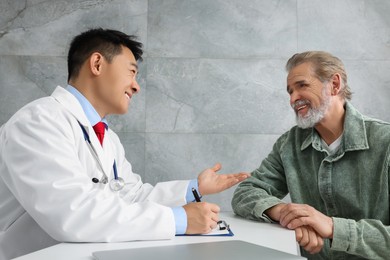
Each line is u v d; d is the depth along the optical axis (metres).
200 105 2.42
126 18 2.43
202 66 2.43
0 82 2.41
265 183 1.48
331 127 1.41
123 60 1.20
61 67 2.42
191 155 2.41
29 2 2.42
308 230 1.09
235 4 2.44
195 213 0.94
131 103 2.41
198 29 2.44
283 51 2.42
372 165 1.29
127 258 0.66
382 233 1.09
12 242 1.11
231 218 1.30
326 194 1.37
